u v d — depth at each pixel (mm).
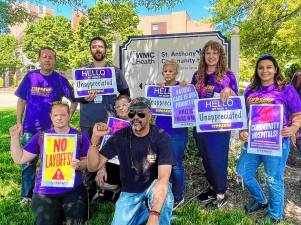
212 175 4742
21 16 10938
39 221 3859
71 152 3951
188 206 4738
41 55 4891
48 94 4969
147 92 4914
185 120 4707
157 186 3221
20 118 5070
